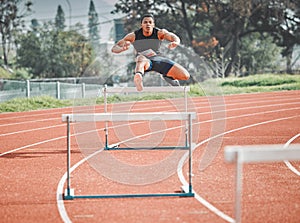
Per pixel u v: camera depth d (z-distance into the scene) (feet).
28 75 171.32
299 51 160.15
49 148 38.42
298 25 158.71
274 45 169.27
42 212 20.04
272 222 18.31
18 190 23.94
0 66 174.09
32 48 171.73
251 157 13.06
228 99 97.55
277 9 158.40
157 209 20.10
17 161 32.35
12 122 63.62
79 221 18.78
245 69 168.14
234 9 156.46
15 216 19.57
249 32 161.89
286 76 134.31
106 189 23.71
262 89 119.85
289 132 47.24
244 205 20.66
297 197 21.98
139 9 161.17
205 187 23.82
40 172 28.32
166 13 161.07
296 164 29.63
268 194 22.53
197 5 159.63
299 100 90.43
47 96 96.02
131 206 20.58
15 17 175.73
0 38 175.83
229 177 26.03
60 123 60.34
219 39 159.84
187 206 20.49
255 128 50.80
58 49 171.53
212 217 18.93
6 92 100.27
